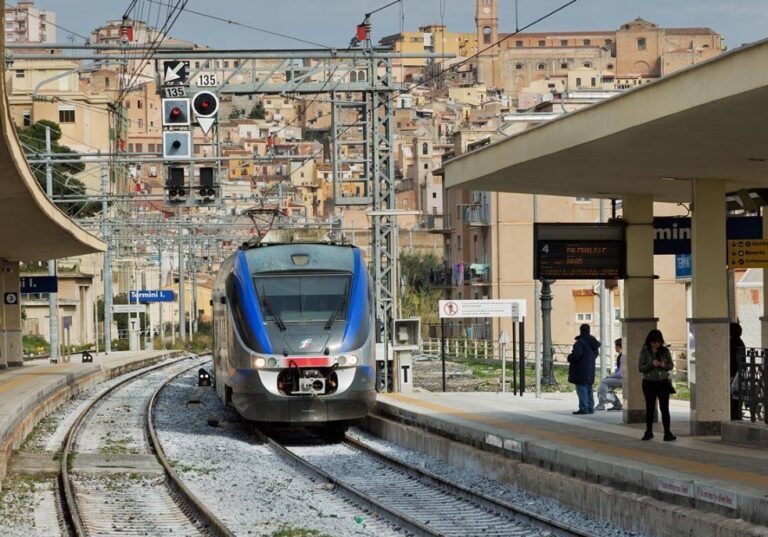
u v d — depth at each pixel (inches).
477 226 4252.0
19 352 2847.0
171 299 3988.7
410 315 4389.8
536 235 1326.3
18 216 1774.1
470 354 3752.5
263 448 1456.7
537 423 1311.5
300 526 884.6
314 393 1451.8
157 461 1258.6
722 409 1157.1
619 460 936.9
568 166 1152.8
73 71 1764.3
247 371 1465.3
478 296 4284.0
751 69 768.3
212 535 844.0
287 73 1841.8
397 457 1349.7
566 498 964.6
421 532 837.8
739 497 754.8
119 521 911.7
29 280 2888.8
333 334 1476.4
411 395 1829.5
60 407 2003.0
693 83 832.9
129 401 2165.4
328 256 1558.8
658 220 1343.5
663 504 826.2
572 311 4101.9
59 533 850.1
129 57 1660.9
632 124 918.4
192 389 2490.2
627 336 1322.6
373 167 1872.5
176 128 1739.7
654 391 1101.7
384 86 1840.6
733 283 1886.1
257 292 1505.9
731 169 1127.6
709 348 1160.8
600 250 1332.4
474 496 992.2
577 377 1449.3
